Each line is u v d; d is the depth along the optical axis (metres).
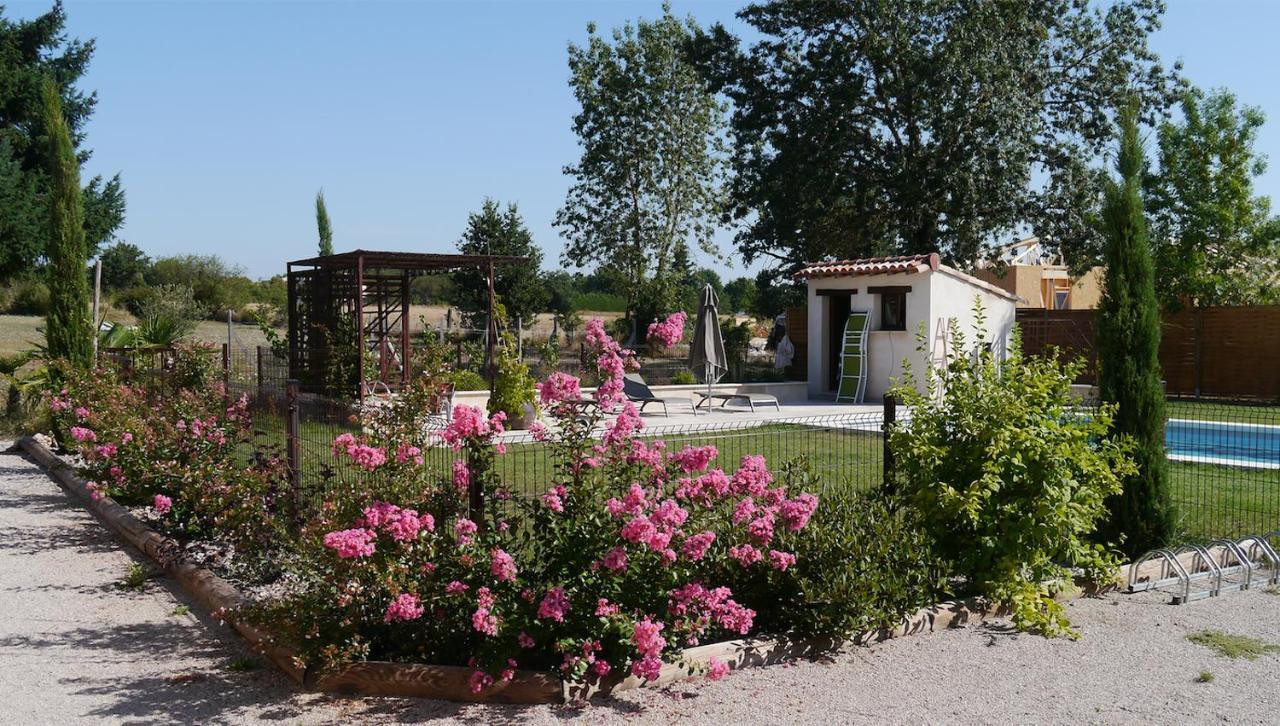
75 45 34.84
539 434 5.26
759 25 28.30
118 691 4.83
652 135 40.06
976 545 6.23
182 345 13.63
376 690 4.77
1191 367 22.50
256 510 6.76
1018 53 25.56
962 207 25.47
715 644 5.17
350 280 18.78
